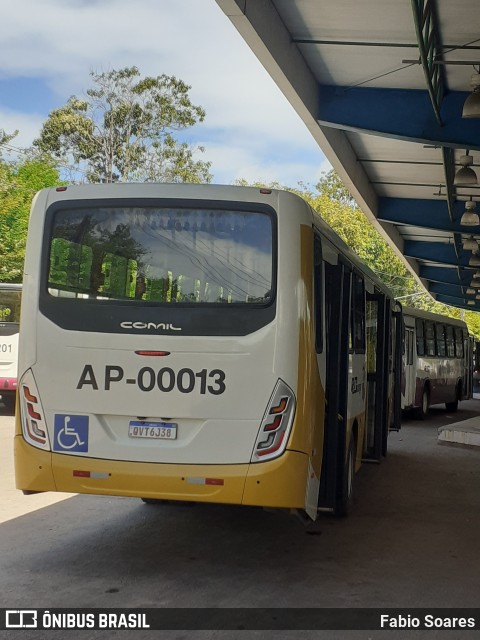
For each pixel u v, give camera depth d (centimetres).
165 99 4809
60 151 4809
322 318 729
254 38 940
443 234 2573
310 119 1271
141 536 774
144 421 638
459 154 1592
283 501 625
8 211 3312
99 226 669
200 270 651
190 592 606
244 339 634
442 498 1057
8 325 1878
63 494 960
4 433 1525
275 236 647
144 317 645
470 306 4484
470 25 995
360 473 1251
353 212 5062
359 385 1012
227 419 630
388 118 1280
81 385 648
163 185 668
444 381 2550
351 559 727
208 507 917
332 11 997
